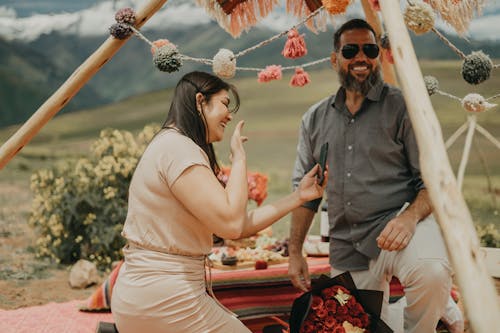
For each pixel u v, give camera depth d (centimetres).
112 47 319
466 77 302
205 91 277
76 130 1672
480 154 554
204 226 268
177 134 269
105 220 657
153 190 263
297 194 294
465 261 175
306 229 367
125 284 267
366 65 334
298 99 1641
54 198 668
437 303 313
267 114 1569
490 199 861
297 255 366
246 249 417
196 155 261
